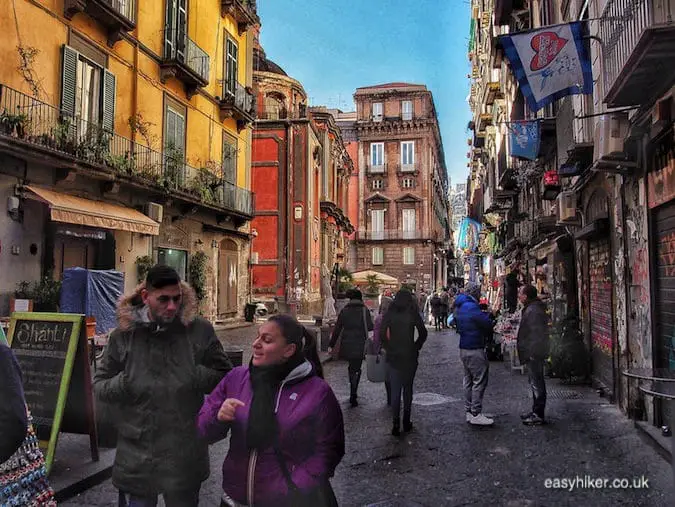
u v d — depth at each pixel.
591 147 8.83
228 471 2.45
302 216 30.92
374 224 59.78
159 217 15.95
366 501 4.50
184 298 3.03
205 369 3.00
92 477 4.76
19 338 5.01
